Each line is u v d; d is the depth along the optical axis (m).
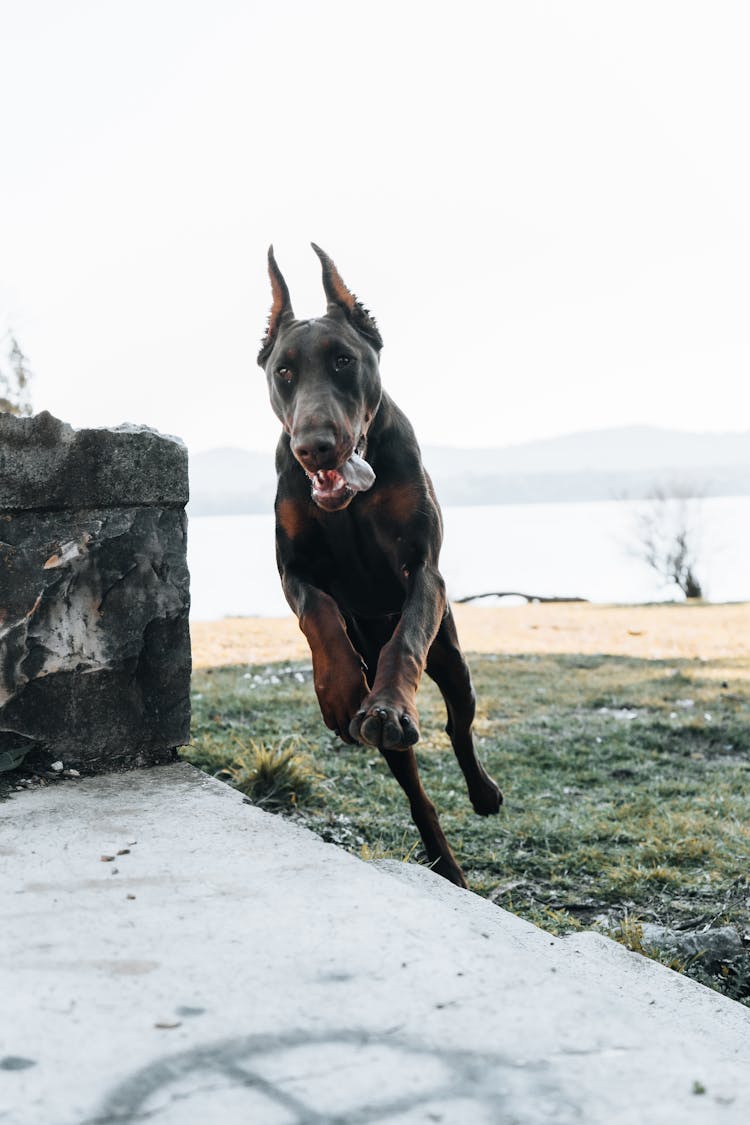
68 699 4.04
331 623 3.47
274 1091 1.82
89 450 4.07
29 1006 2.12
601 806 6.51
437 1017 2.07
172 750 4.25
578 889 5.24
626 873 5.29
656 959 4.05
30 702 3.98
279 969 2.27
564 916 4.76
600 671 12.10
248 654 13.38
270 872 2.86
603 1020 2.06
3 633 3.94
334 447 3.39
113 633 4.11
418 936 2.43
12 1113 1.76
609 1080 1.86
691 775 7.41
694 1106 1.78
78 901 2.67
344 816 5.90
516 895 5.14
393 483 3.81
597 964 3.13
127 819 3.39
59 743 4.03
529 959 2.33
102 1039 1.99
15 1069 1.89
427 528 3.82
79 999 2.14
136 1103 1.79
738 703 9.88
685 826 5.96
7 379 12.70
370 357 3.78
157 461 4.18
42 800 3.66
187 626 4.26
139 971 2.27
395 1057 1.93
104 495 4.09
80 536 4.06
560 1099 1.80
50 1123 1.73
